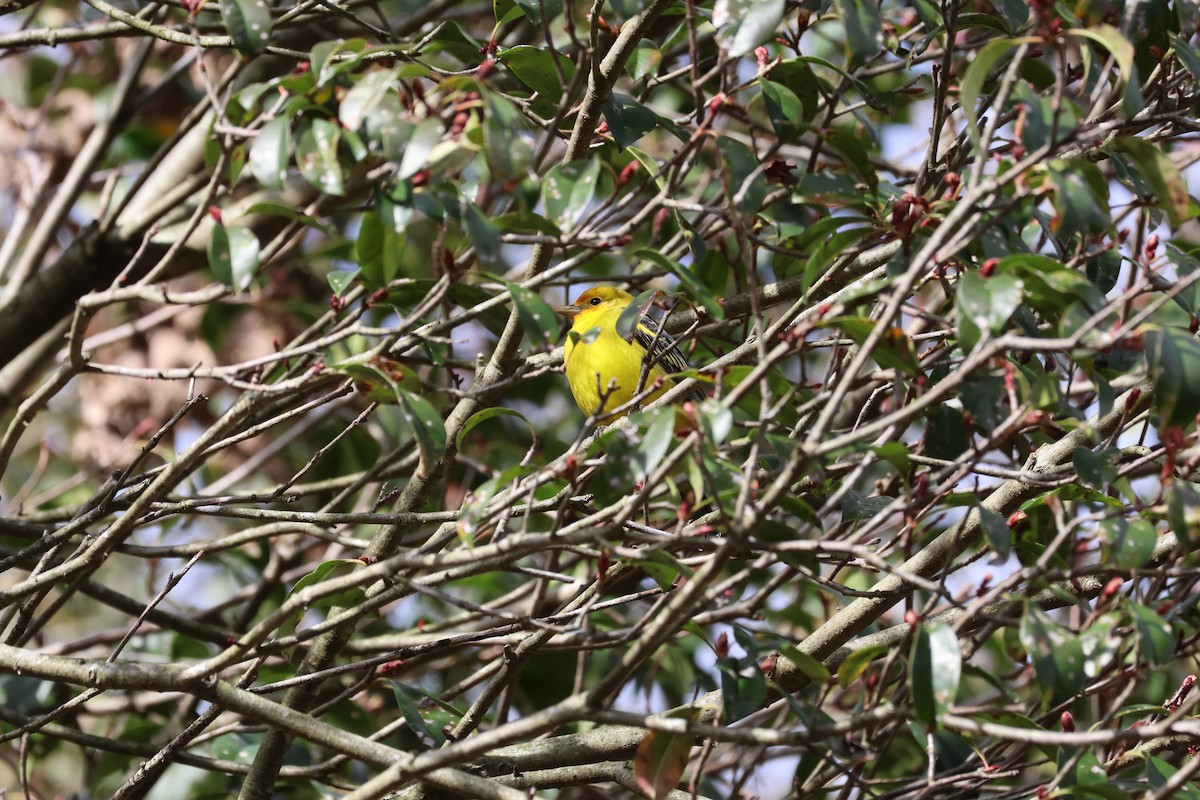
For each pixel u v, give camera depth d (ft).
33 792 40.11
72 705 28.09
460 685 34.53
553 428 50.75
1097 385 21.57
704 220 36.32
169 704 41.93
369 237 23.49
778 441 22.61
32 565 34.09
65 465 56.44
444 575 26.11
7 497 55.52
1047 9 19.29
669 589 23.98
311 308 44.45
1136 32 24.54
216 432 24.53
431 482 31.12
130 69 42.04
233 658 24.22
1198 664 27.73
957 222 19.26
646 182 30.99
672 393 27.96
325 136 21.89
